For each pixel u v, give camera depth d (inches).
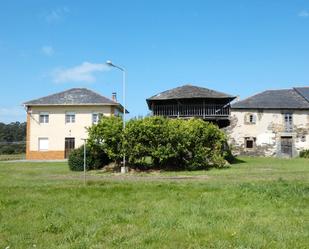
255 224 332.8
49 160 1780.3
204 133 1079.6
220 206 415.8
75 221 356.2
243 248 260.4
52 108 1918.1
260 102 1934.1
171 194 503.8
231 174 913.5
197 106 1717.5
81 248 271.4
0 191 565.6
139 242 282.8
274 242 276.2
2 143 2773.1
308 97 1956.2
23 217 378.3
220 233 303.1
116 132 1040.2
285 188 526.3
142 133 1032.8
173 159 1064.8
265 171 996.6
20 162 1561.3
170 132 1028.5
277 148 1899.6
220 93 1723.7
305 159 1640.0
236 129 1916.8
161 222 340.8
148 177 868.0
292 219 352.2
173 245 273.7
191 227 321.4
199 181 729.6
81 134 1900.8
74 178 850.8
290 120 1911.9
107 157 1121.4
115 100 2073.1
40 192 544.1
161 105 1750.7
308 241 280.4
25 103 1907.0
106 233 311.0
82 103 1892.2
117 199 472.7
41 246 279.0
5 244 286.0
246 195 481.1
